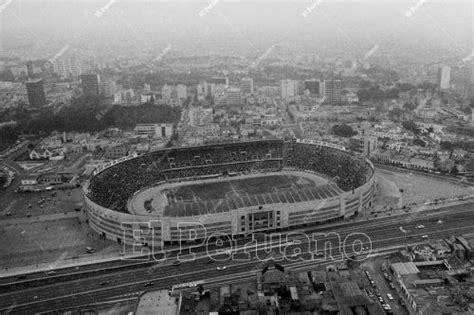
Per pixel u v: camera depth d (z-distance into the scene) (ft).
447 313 645.10
